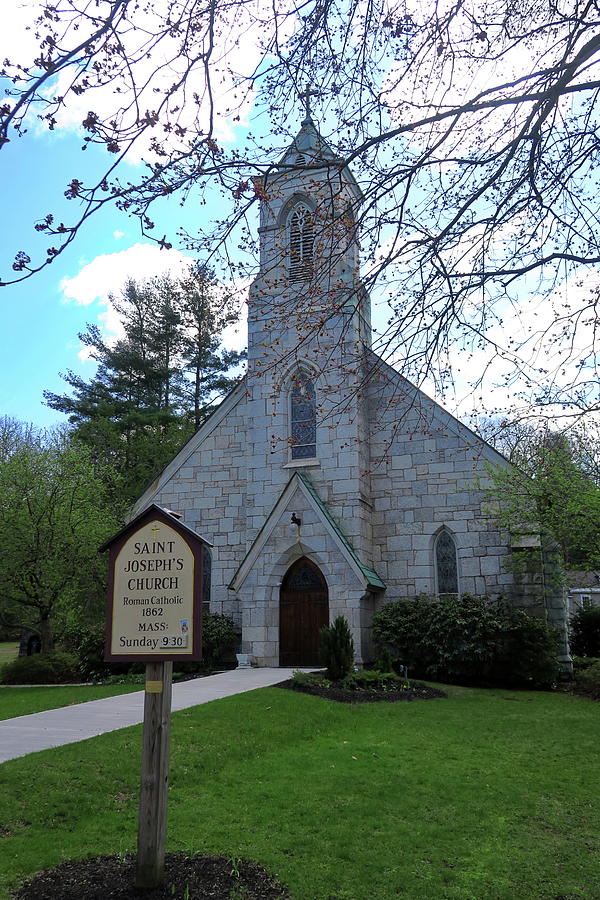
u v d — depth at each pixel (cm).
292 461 2262
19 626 2525
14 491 2273
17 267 473
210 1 552
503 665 1905
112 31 506
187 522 2438
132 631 639
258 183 638
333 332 2222
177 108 554
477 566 2111
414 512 2203
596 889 622
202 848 677
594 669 1873
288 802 822
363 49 671
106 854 662
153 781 605
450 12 641
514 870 657
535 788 916
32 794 799
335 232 812
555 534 1972
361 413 2252
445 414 2230
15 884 597
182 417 4078
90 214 505
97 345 4247
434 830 750
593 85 625
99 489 2500
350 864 657
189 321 3812
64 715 1282
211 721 1170
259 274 721
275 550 2133
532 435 1384
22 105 473
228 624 2241
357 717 1345
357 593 2012
